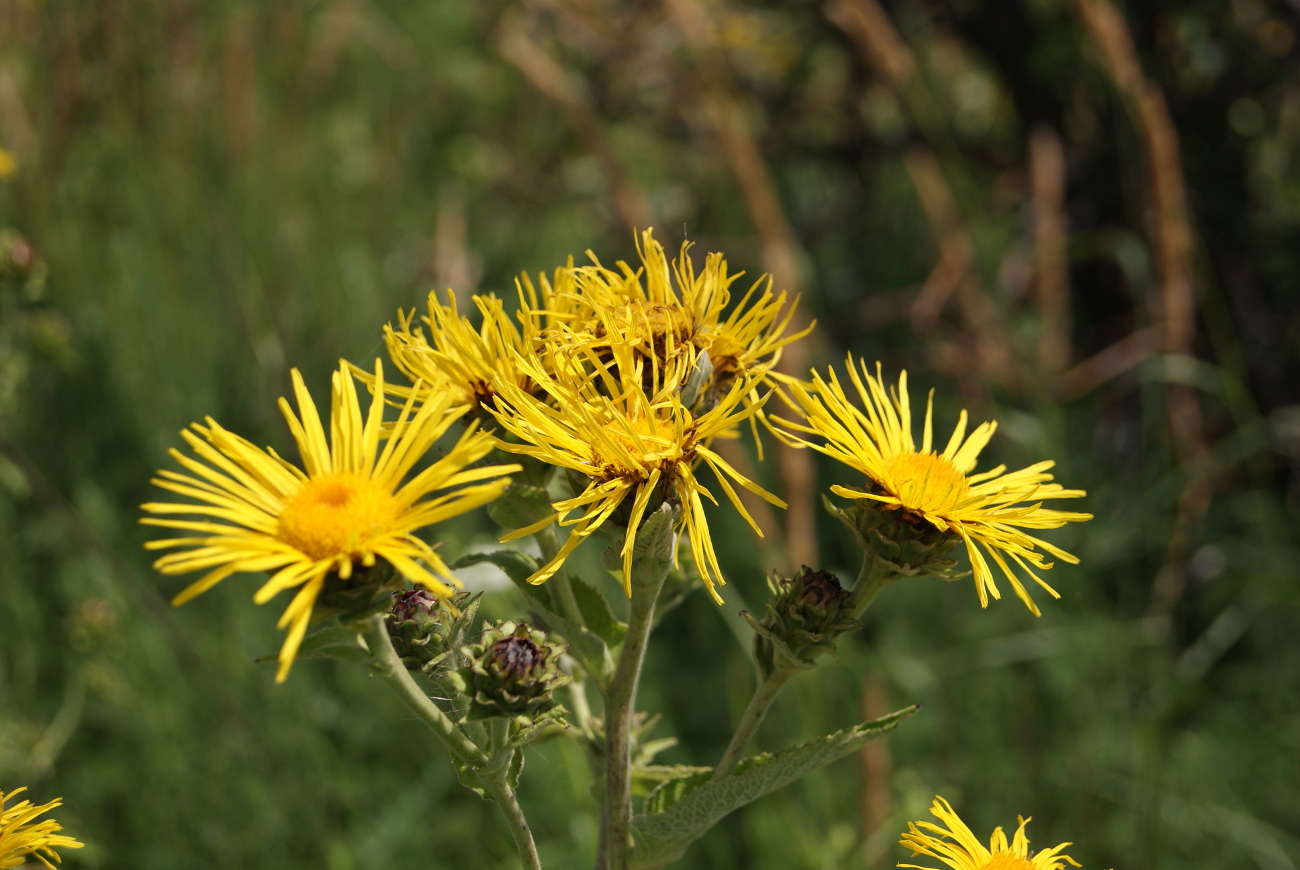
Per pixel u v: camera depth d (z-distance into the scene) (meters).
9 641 1.14
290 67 1.66
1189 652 1.26
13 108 1.42
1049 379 1.29
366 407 1.22
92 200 1.53
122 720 1.14
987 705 1.24
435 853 1.08
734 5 1.73
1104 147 1.57
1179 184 1.19
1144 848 1.10
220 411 1.42
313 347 1.47
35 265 1.04
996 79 1.69
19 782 0.98
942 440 1.48
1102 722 1.17
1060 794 1.18
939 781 1.15
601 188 1.83
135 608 1.18
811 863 1.00
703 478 1.17
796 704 1.16
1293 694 1.26
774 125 1.80
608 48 1.74
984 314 1.33
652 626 0.72
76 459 1.33
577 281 0.71
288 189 1.57
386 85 1.86
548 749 1.07
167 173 1.50
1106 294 1.64
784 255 1.17
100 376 1.40
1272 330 1.54
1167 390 1.29
